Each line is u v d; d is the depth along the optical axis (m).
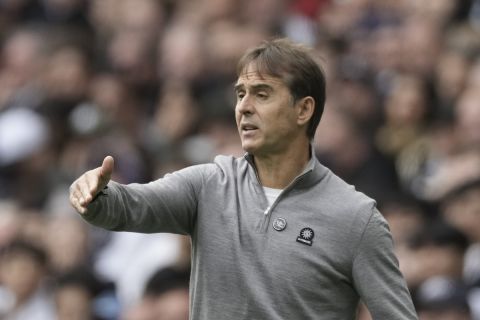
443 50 39.59
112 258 31.83
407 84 36.75
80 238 32.50
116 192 15.18
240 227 15.70
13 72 42.44
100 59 42.62
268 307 15.36
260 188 15.90
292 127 15.90
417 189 34.06
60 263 32.28
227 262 15.59
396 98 36.38
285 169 15.98
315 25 43.00
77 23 45.91
